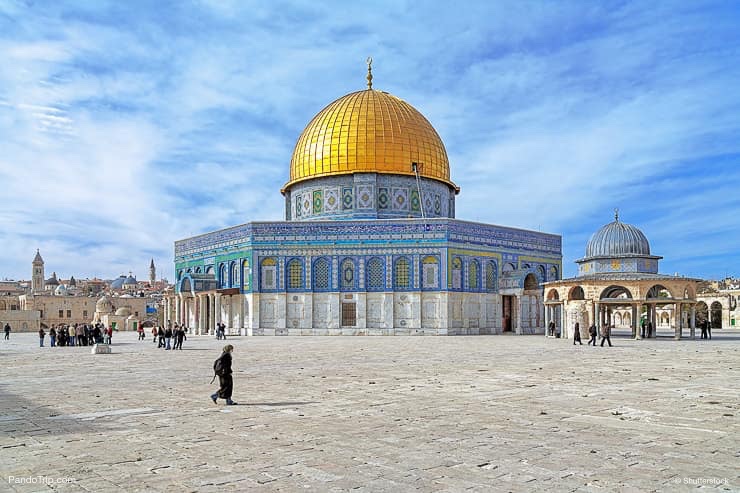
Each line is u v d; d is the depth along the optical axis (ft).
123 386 69.92
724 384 67.87
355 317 209.46
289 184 245.04
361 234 211.00
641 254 190.80
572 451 36.99
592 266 196.54
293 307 211.20
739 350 123.95
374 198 227.81
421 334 205.46
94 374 84.17
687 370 83.30
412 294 207.41
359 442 39.58
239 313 217.97
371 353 118.83
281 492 29.35
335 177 232.94
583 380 71.92
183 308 241.55
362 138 230.27
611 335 199.62
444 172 245.24
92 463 34.94
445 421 46.47
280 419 47.83
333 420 47.19
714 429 43.29
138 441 40.42
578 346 139.23
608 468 33.27
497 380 72.23
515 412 50.24
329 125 235.81
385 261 209.56
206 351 134.51
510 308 224.12
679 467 33.45
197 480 31.40
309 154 236.63
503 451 37.01
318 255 211.82
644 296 166.30
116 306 444.55
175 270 263.70
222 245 231.30
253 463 34.63
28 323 375.66
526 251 232.32
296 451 37.35
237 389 65.67
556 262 243.19
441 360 101.30
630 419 47.11
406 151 232.32
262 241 213.25
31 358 117.39
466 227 213.25
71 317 441.68
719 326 333.21
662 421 46.24
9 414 50.98
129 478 31.89
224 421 47.21
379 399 57.62
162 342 152.25
